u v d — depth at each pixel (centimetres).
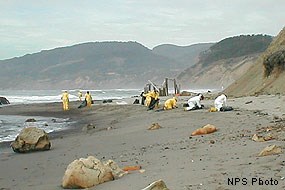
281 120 1587
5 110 4459
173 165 973
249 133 1362
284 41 3616
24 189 970
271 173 745
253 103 2402
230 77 16550
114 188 820
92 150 1528
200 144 1262
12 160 1444
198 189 699
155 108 3136
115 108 3722
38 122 3138
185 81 19175
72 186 902
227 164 875
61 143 1830
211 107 2378
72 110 4059
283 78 3100
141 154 1259
